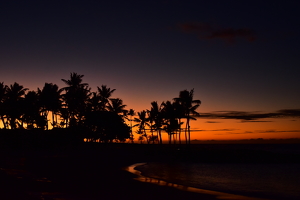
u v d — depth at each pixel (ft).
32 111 228.02
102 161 133.80
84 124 234.79
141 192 55.98
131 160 148.25
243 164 151.94
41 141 206.39
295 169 127.13
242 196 57.00
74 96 216.74
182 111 217.56
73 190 54.03
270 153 188.24
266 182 82.53
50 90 223.30
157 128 284.41
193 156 172.35
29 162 115.24
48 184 59.11
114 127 241.96
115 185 63.36
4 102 220.43
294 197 59.11
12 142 200.03
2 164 102.22
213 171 112.37
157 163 139.13
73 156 163.32
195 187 65.98
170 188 62.23
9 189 49.98
